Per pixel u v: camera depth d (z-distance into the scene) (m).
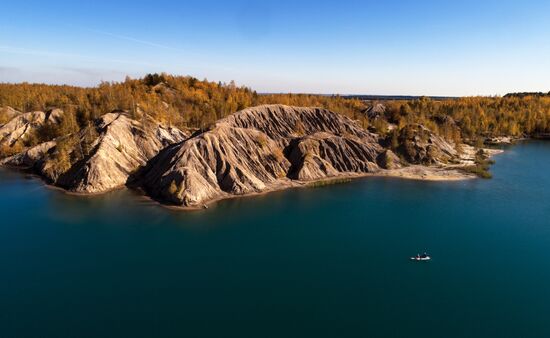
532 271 53.62
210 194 85.44
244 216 75.38
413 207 81.31
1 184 92.62
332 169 108.31
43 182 94.38
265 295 47.25
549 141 187.62
